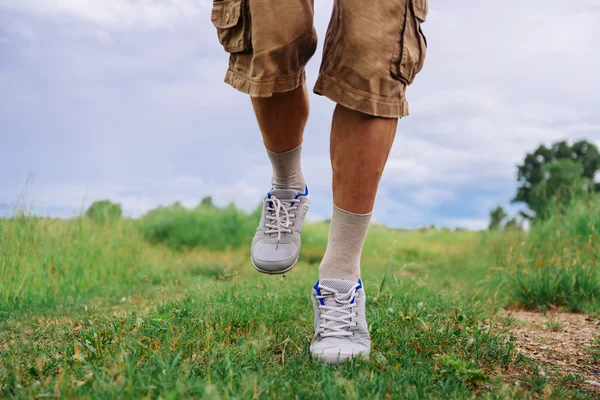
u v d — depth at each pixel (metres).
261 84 1.71
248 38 1.74
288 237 2.07
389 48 1.57
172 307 2.58
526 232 7.12
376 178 1.68
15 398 1.34
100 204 7.35
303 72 1.87
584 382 1.80
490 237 7.86
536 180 31.19
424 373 1.64
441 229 14.06
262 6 1.64
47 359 1.83
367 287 3.36
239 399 1.27
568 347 2.42
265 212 2.12
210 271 6.21
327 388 1.43
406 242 12.16
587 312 3.79
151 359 1.61
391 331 2.12
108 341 1.96
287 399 1.38
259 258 2.05
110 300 3.97
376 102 1.59
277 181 2.15
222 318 2.23
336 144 1.68
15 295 4.09
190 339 1.89
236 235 10.12
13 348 2.11
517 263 4.85
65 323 2.86
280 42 1.66
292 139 2.02
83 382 1.42
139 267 6.03
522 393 1.59
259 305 2.55
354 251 1.81
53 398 1.32
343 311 1.81
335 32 1.62
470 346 2.04
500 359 1.94
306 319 2.44
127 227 7.68
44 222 5.69
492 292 4.60
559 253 5.13
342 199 1.72
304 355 1.82
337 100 1.62
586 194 6.40
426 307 2.78
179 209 11.12
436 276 6.15
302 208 2.14
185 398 1.30
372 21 1.55
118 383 1.37
